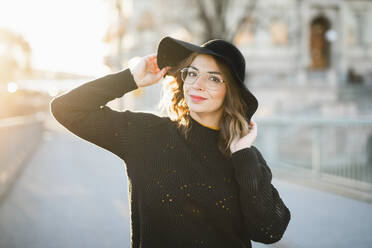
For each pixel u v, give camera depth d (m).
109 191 6.41
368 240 3.76
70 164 9.93
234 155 1.54
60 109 1.56
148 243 1.50
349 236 3.88
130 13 26.36
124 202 5.66
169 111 1.78
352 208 4.89
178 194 1.50
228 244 1.55
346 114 22.22
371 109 23.25
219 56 1.50
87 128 1.57
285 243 3.71
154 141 1.59
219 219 1.52
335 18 32.78
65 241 4.00
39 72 29.80
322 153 7.00
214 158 1.58
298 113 22.27
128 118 1.64
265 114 22.75
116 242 3.99
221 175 1.56
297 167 7.91
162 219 1.50
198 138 1.60
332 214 4.65
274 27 29.77
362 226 4.18
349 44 34.00
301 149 8.73
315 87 25.73
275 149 8.61
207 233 1.51
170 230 1.50
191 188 1.51
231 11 23.80
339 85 26.16
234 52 1.57
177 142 1.58
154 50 19.81
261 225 1.50
